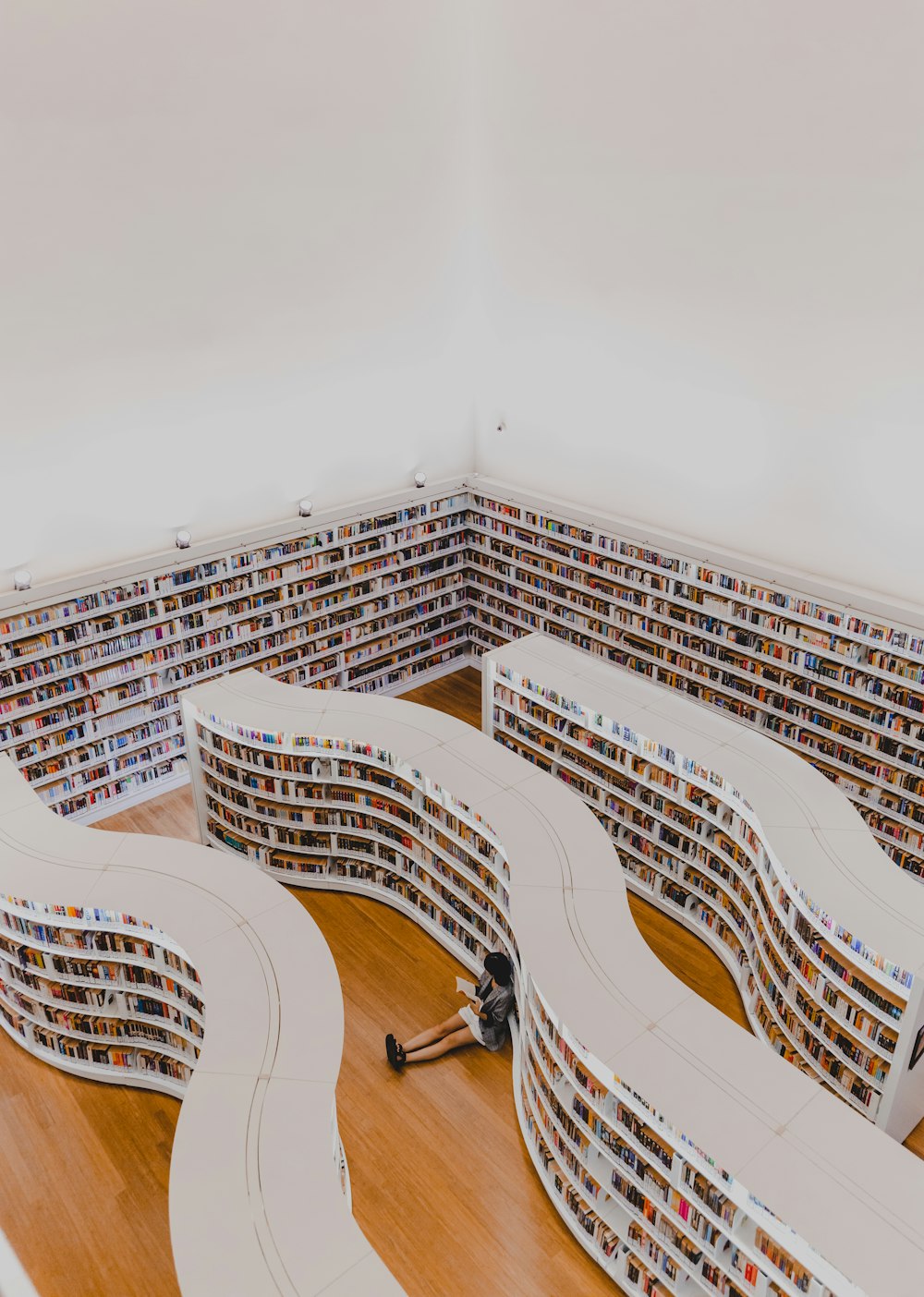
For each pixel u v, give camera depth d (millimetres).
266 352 9227
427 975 7586
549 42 8805
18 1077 6715
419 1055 6734
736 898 7434
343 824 8219
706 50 7766
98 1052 6547
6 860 6355
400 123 9281
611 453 9891
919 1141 6293
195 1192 4352
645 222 8719
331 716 7980
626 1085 4863
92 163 7590
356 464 10406
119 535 8844
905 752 7879
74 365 8047
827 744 8430
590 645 10438
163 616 9047
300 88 8508
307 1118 4684
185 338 8625
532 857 6418
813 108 7281
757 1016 7031
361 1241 4176
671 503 9523
